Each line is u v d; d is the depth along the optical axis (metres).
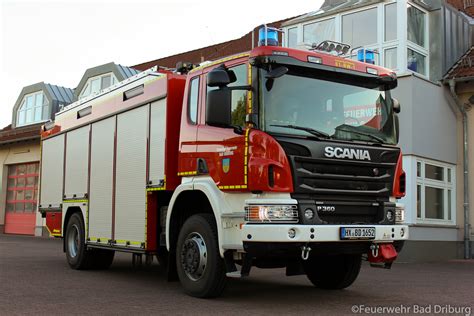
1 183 27.98
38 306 6.70
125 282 9.01
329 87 7.12
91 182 10.44
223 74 6.65
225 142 6.97
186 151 7.70
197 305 6.81
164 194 8.55
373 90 7.57
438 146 15.37
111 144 9.82
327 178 6.61
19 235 26.34
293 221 6.30
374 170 7.05
